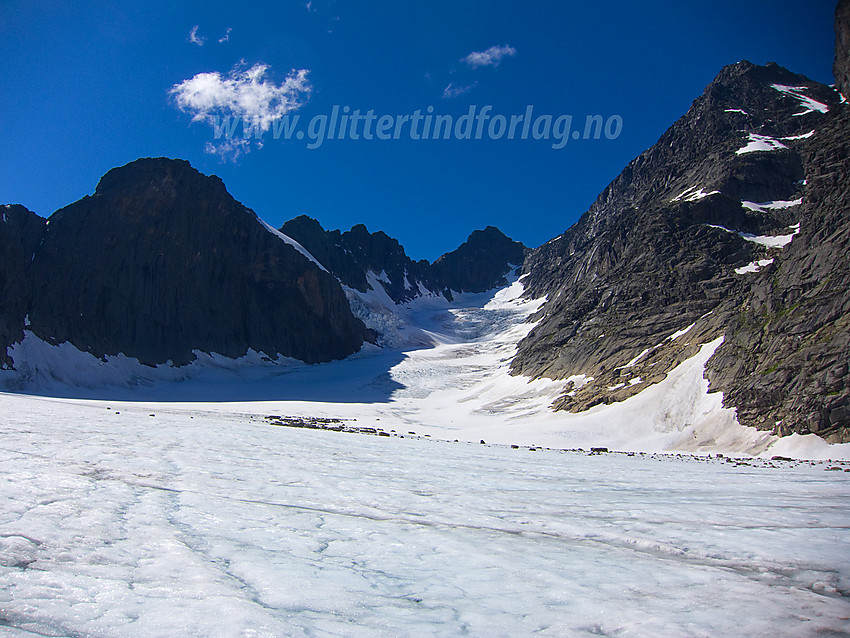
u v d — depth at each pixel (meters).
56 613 4.94
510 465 22.00
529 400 68.25
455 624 5.26
